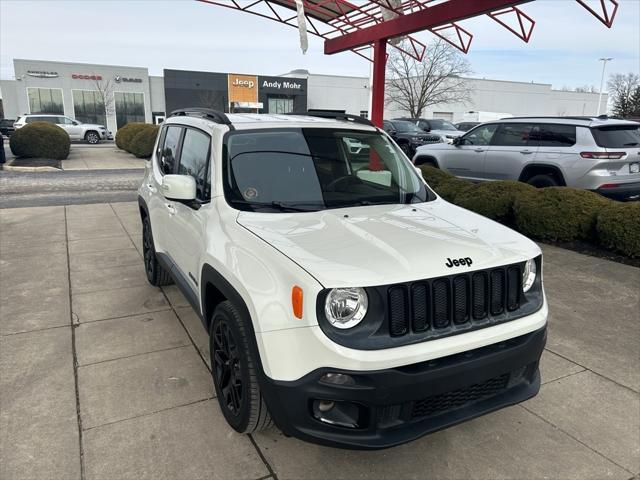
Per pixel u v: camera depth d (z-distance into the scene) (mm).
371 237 2580
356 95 57625
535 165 8641
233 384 2744
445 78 46219
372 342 2170
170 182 3203
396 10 8594
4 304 4660
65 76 48812
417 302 2271
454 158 10344
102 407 3033
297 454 2664
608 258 6297
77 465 2537
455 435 2857
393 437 2242
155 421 2908
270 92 53750
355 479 2494
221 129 3375
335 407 2283
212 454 2643
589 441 2812
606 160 7715
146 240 5168
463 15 7328
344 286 2129
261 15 9727
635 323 4348
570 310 4625
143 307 4605
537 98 61344
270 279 2344
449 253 2432
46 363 3561
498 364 2428
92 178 14609
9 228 7809
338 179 3373
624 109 47406
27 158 19000
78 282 5293
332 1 8953
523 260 2570
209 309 3160
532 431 2896
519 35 7289
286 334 2229
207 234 3027
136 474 2486
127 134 22734
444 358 2322
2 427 2826
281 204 3070
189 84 51312
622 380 3445
